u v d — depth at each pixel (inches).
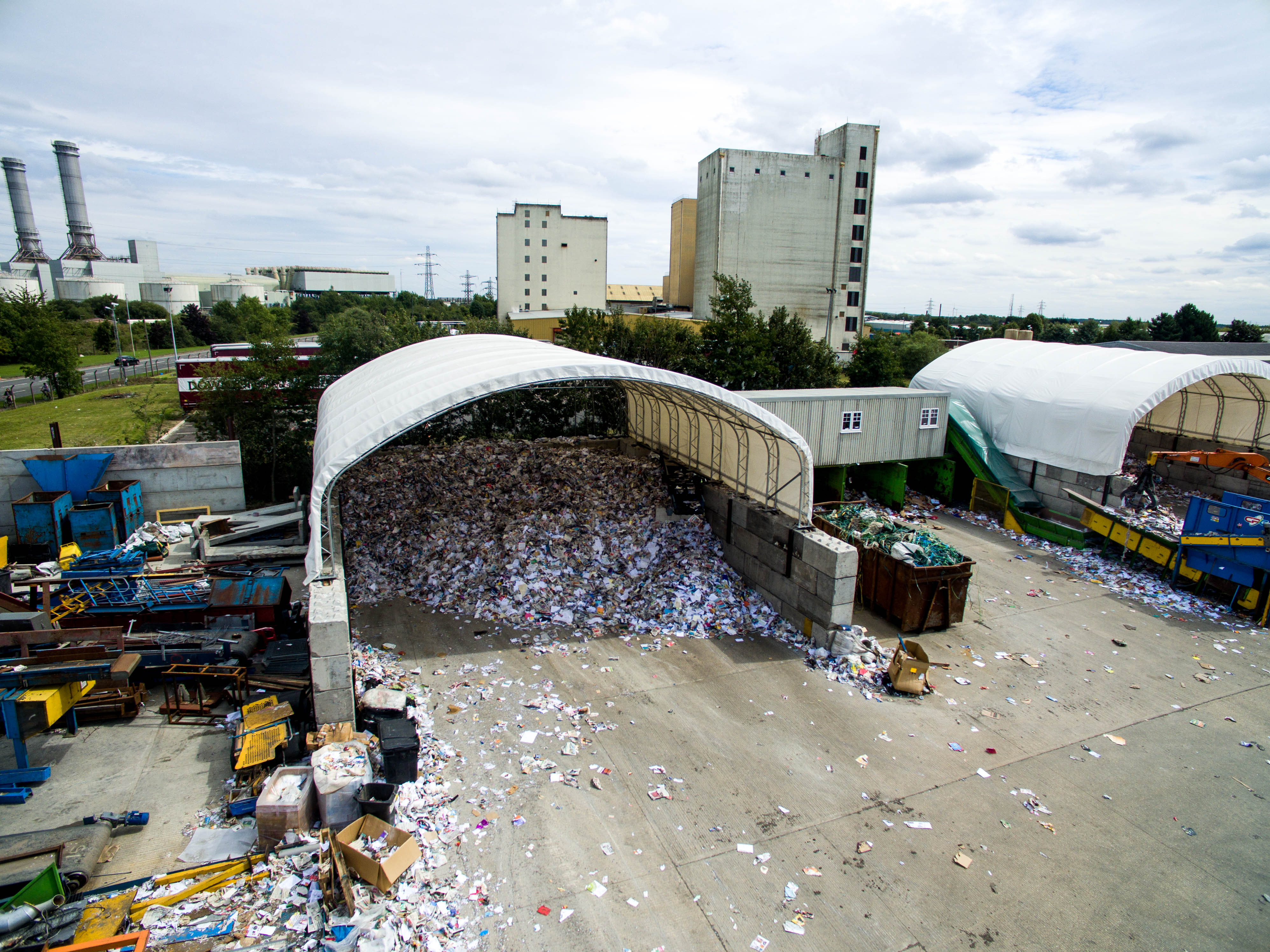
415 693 406.9
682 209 3346.5
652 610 520.1
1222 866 293.9
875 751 368.2
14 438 1157.1
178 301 4899.1
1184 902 274.4
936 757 364.2
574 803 321.4
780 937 254.1
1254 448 814.5
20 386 1914.4
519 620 506.6
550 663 452.4
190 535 638.5
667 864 287.0
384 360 797.2
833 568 454.6
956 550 597.0
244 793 317.1
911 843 302.4
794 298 2785.4
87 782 330.0
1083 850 301.3
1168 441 906.1
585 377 438.3
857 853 296.0
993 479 799.7
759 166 2645.2
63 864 267.4
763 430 525.3
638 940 250.7
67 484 646.5
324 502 429.4
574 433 1034.1
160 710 387.2
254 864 273.6
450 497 668.1
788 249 2738.7
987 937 256.1
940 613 508.7
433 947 241.1
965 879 283.4
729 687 429.4
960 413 853.2
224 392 831.7
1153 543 607.2
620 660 458.9
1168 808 329.1
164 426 1238.9
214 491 705.6
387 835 277.3
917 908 268.4
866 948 250.1
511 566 553.6
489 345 657.6
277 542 623.2
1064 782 346.9
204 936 238.4
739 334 1189.1
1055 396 774.5
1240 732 392.2
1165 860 296.7
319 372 904.3
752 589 554.3
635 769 347.3
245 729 343.0
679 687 427.8
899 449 818.8
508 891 270.4
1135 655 481.7
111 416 1382.9
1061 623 530.3
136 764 345.1
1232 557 547.2
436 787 326.6
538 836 300.0
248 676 394.6
